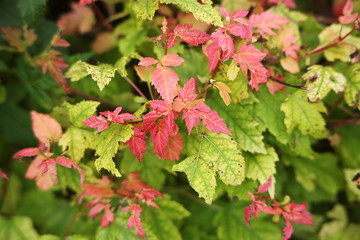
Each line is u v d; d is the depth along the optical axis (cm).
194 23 75
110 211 75
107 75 68
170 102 65
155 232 78
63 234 87
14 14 83
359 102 72
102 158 66
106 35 85
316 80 71
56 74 74
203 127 69
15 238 86
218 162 67
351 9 72
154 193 72
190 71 73
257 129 73
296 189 85
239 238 83
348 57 73
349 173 83
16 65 85
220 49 68
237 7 77
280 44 73
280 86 73
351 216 92
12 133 88
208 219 86
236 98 71
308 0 97
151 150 75
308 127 73
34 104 88
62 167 74
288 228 70
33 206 89
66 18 85
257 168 72
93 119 66
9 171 89
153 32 79
